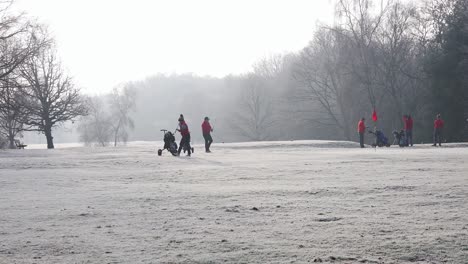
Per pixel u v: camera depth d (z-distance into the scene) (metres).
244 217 6.77
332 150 30.17
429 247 4.83
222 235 5.61
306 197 8.68
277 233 5.66
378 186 9.82
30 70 51.44
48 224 6.54
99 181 12.64
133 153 28.36
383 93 61.31
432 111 56.84
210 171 14.55
